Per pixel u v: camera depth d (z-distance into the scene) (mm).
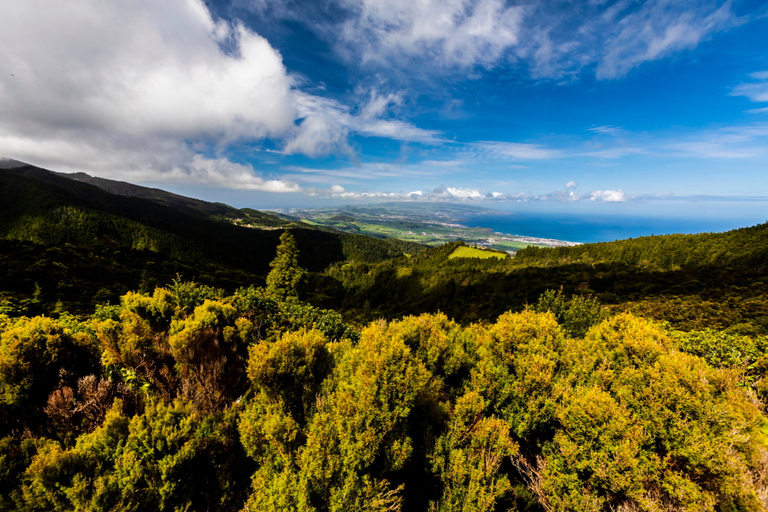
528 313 6188
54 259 34906
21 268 29766
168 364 6008
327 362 5332
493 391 5090
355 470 3479
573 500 3512
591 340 5895
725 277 36531
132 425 3584
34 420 4328
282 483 3184
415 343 5781
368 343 4586
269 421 3723
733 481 3322
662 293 34938
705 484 3471
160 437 3604
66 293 27125
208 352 5957
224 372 5938
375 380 3738
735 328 20016
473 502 3531
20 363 4266
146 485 3418
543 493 3928
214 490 3674
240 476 3959
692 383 3783
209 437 3891
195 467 3678
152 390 5602
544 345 5547
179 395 5082
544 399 4637
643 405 3916
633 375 4270
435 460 3979
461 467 3705
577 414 3848
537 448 4691
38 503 3152
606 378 4695
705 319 23641
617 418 3629
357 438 3482
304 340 5055
